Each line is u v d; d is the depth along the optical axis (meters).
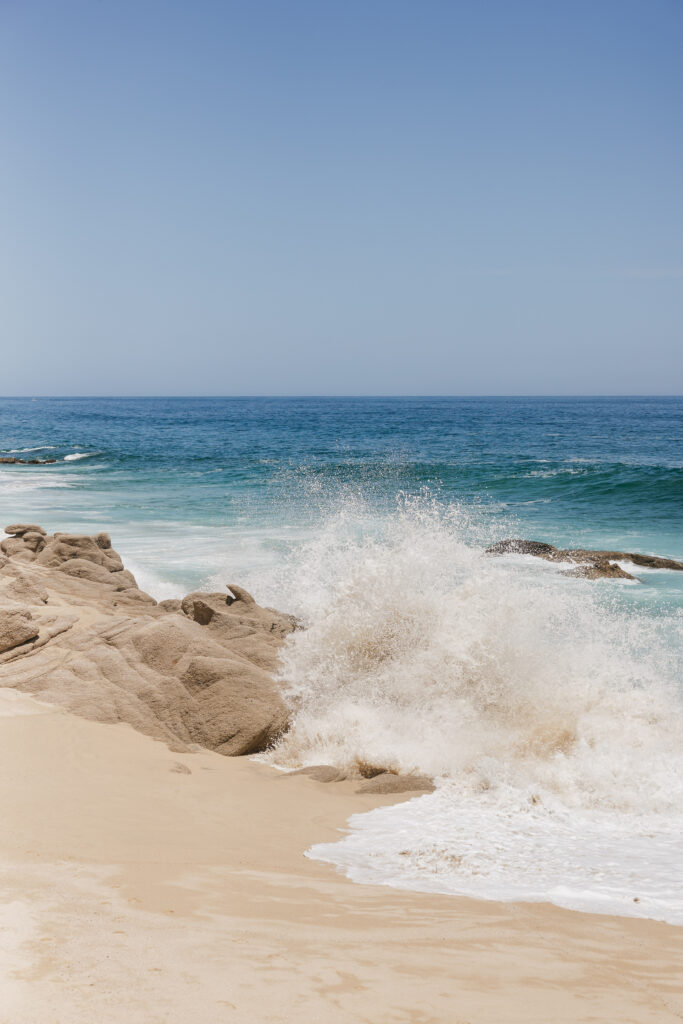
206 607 9.01
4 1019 2.36
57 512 22.70
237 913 3.56
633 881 4.51
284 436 65.94
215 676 7.09
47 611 8.73
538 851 5.02
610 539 19.41
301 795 5.93
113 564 11.52
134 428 81.75
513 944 3.50
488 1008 2.78
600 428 78.62
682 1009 2.94
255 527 19.97
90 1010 2.48
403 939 3.43
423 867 4.63
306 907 3.74
